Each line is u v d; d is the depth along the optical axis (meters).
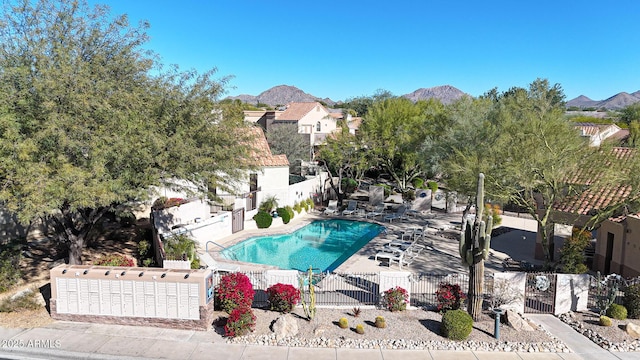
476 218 13.92
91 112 14.15
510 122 20.22
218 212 26.62
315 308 14.80
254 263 21.62
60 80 13.42
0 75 13.88
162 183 17.52
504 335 13.27
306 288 16.52
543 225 19.28
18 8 14.94
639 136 18.38
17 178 12.98
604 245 20.19
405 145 37.22
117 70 16.08
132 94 15.11
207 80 17.38
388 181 48.38
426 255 22.55
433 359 11.89
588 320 14.52
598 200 20.03
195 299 13.30
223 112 18.03
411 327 13.67
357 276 17.73
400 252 21.33
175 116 16.48
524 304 15.14
